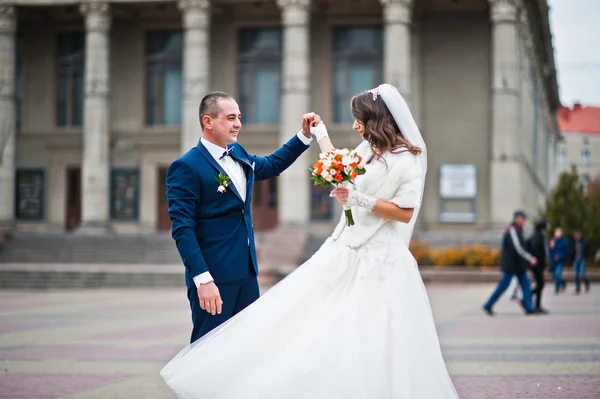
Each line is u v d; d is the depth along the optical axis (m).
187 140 51.91
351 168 6.74
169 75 56.94
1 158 54.19
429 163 54.56
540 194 85.81
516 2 50.72
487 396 9.87
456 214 53.78
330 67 54.81
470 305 26.88
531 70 69.44
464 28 54.41
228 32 55.88
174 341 16.48
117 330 18.77
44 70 58.19
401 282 6.80
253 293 7.59
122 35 57.25
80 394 10.19
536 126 77.94
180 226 7.28
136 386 10.84
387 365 6.51
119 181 57.12
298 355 6.55
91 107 53.50
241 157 7.70
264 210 55.69
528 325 19.83
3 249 50.12
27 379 11.51
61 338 17.06
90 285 40.88
